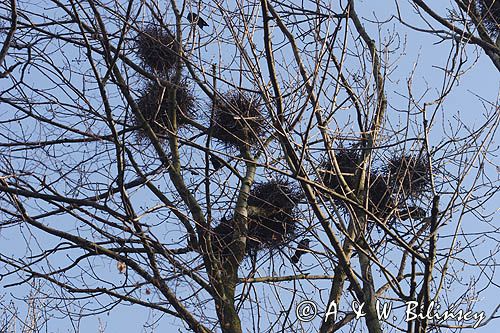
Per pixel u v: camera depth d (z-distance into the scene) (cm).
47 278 913
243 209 1012
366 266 861
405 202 898
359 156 977
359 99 925
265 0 789
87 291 921
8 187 892
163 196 957
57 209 934
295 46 825
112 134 896
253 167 1048
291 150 798
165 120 1039
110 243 934
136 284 916
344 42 818
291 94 826
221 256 967
